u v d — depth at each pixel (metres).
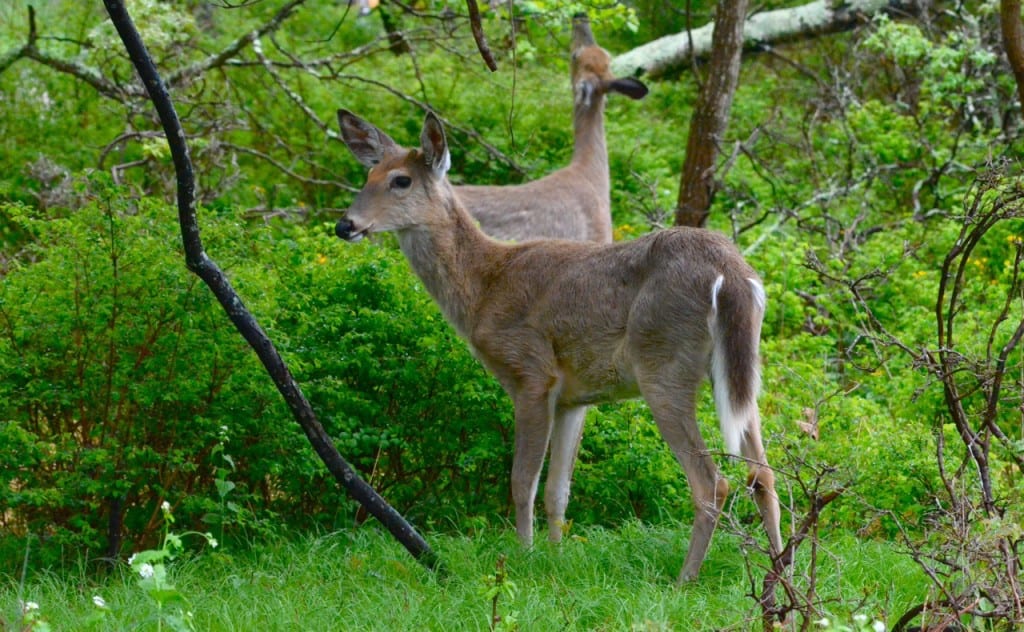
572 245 10.98
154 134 16.16
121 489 10.36
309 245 13.23
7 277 11.10
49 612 9.09
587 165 15.98
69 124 19.12
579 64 16.58
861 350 14.92
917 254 16.73
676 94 23.44
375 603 9.12
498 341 10.98
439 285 11.44
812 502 8.26
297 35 22.41
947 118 20.22
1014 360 12.84
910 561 9.63
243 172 18.27
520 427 10.88
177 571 10.03
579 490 12.25
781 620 7.72
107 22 17.05
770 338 15.33
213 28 22.03
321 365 11.62
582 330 10.56
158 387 10.56
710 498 9.78
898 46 19.22
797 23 22.64
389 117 20.16
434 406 11.99
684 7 25.12
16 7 20.11
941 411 12.64
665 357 9.98
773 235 18.02
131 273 10.60
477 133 19.84
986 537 7.75
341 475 9.72
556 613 8.66
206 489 11.28
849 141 19.45
